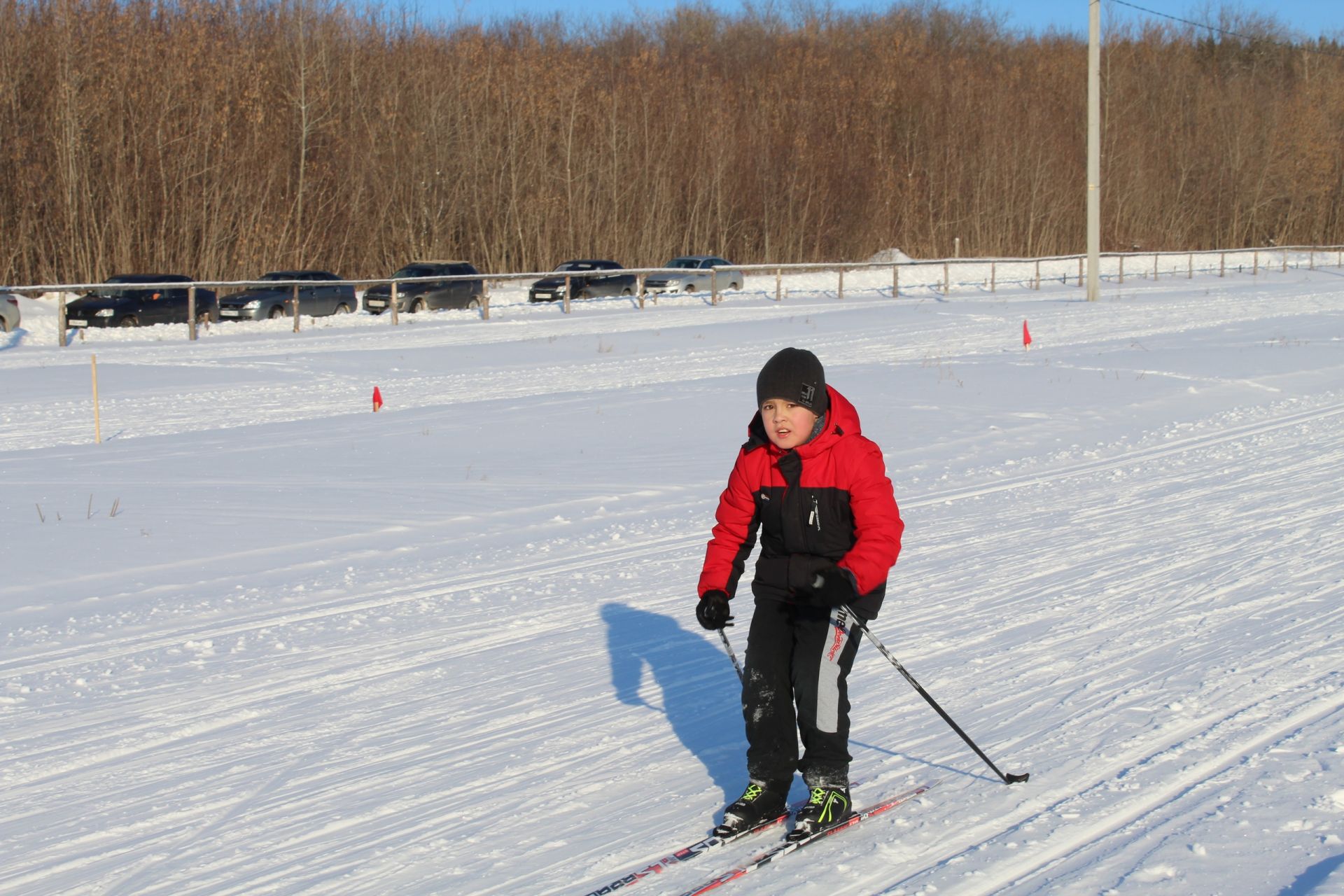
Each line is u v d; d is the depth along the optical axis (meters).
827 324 28.47
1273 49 85.75
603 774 4.58
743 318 30.30
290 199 41.91
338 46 45.50
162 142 38.66
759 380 3.87
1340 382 16.86
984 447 12.51
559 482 10.82
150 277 29.58
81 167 37.44
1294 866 3.49
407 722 5.21
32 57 37.56
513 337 25.92
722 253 53.47
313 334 26.97
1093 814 3.99
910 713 5.16
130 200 38.56
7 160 36.91
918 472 11.29
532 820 4.16
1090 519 9.13
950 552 8.19
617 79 53.84
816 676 3.89
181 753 4.88
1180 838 3.75
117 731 5.14
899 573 7.64
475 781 4.53
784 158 55.50
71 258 37.09
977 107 63.06
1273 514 9.02
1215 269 55.88
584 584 7.56
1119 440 12.80
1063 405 15.09
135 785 4.55
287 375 19.56
